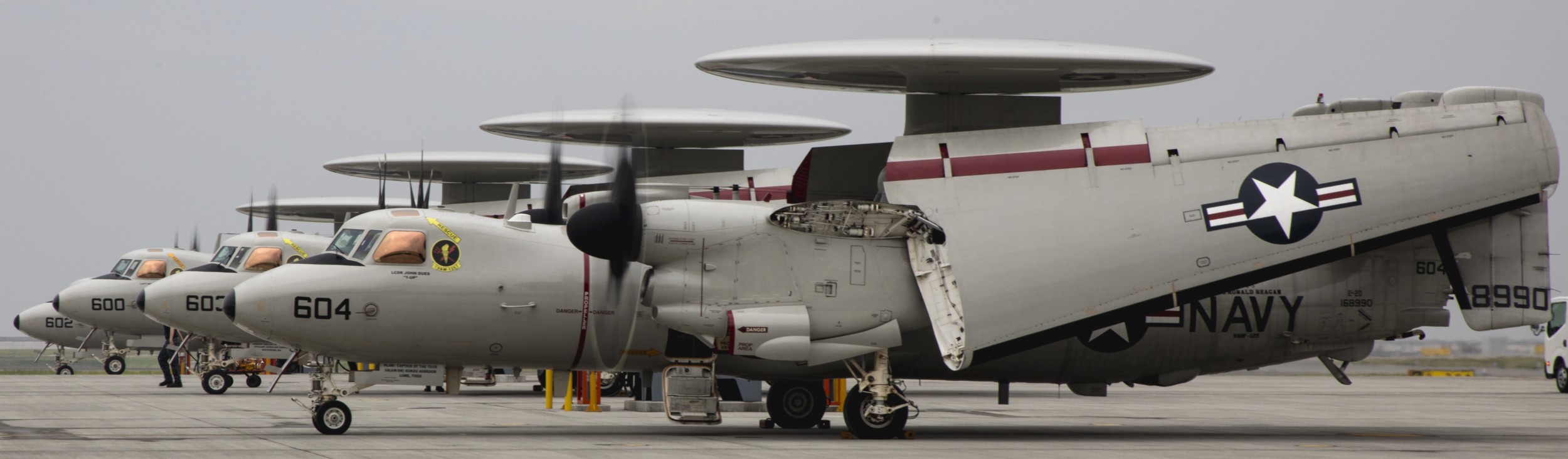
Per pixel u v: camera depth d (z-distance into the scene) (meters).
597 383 72.62
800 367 54.66
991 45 51.75
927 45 51.44
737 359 54.00
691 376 53.72
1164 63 51.75
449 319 52.19
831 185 58.31
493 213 99.62
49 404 75.88
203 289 68.69
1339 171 53.12
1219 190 52.41
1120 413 79.31
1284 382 152.12
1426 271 60.56
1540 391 122.25
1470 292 58.06
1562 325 115.12
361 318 51.31
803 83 60.25
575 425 60.28
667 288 50.44
